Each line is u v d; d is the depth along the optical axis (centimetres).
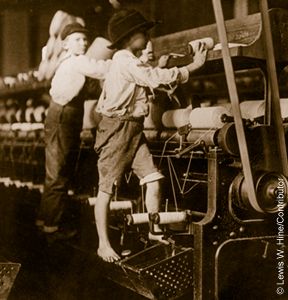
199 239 291
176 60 345
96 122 457
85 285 351
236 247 305
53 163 409
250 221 304
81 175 474
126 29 328
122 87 314
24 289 354
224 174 299
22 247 423
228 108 365
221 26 282
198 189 391
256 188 292
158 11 519
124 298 334
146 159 323
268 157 306
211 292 292
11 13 651
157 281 290
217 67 363
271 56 308
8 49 690
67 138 409
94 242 370
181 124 366
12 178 648
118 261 306
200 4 510
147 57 388
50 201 408
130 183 436
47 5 568
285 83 413
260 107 348
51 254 394
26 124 622
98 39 446
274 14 323
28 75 582
